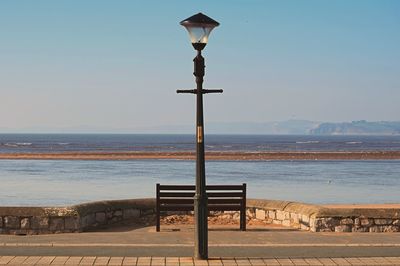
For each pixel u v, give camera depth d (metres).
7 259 9.98
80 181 40.19
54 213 13.61
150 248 11.28
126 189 34.53
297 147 136.38
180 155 81.38
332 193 33.62
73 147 125.19
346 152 98.06
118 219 15.46
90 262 9.80
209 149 117.06
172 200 14.27
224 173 48.25
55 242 11.85
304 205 14.81
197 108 10.22
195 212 10.23
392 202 29.59
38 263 9.70
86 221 14.20
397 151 108.81
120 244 11.68
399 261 10.06
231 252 10.95
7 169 52.75
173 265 9.71
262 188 35.88
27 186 36.28
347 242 12.12
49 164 60.34
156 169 52.84
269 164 62.03
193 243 11.88
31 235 13.08
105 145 144.88
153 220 15.94
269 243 12.00
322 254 10.75
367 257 10.42
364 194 33.31
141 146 138.38
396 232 13.83
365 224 13.96
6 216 13.55
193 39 10.16
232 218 16.33
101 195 31.19
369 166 60.25
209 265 9.73
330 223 13.93
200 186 10.23
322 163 64.94
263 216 16.03
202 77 10.21
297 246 11.61
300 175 47.03
